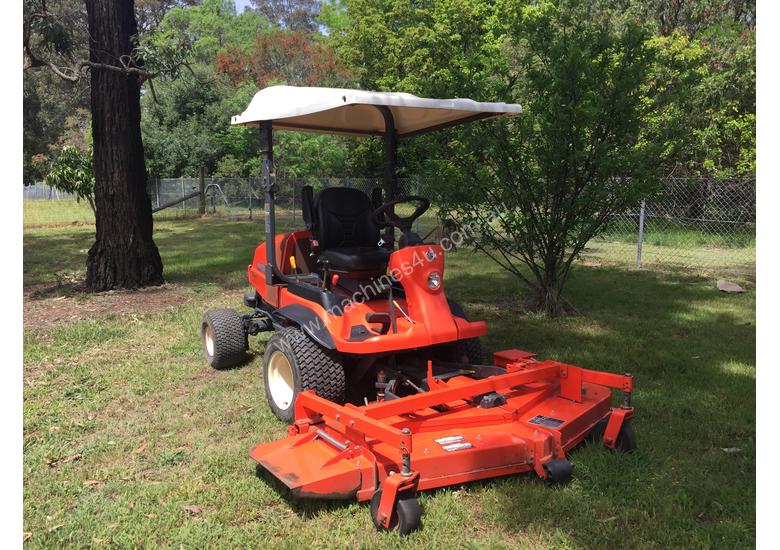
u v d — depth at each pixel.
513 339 6.45
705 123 14.02
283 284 5.04
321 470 3.08
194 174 27.48
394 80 21.20
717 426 4.18
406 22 22.75
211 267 11.48
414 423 3.50
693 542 2.88
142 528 3.05
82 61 8.73
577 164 6.88
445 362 4.38
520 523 3.07
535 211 7.72
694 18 16.47
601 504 3.19
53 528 3.07
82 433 4.27
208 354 5.82
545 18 7.36
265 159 4.93
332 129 5.38
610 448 3.72
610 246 13.71
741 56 13.79
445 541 2.89
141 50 8.70
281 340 4.30
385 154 5.00
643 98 7.45
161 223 21.42
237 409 4.64
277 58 27.19
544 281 7.79
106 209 9.20
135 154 9.48
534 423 3.67
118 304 8.27
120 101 9.05
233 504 3.25
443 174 7.45
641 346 6.19
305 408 3.68
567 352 5.92
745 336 6.54
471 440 3.46
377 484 3.09
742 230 13.72
